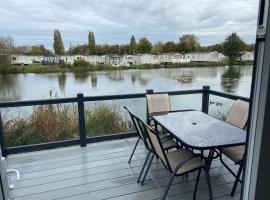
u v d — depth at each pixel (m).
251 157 0.84
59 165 3.11
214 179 2.71
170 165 2.28
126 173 2.89
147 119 3.76
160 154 2.34
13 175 2.82
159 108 3.71
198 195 2.41
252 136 0.83
